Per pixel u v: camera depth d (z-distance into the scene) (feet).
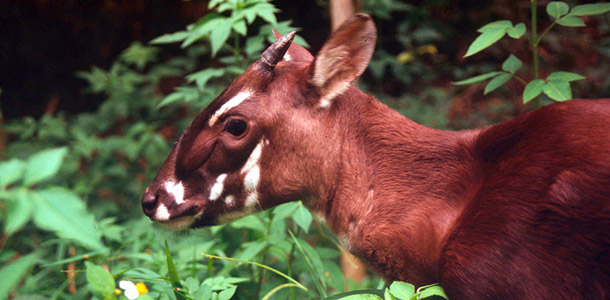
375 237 10.02
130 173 22.16
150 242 13.83
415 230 9.67
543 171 8.55
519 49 30.58
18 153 21.98
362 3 21.84
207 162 10.64
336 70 10.21
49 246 15.90
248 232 13.34
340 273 11.96
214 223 11.04
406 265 9.78
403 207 9.89
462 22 34.99
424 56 33.32
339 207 10.51
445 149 10.08
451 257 8.89
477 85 29.94
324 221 10.89
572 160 8.40
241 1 13.23
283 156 10.46
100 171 21.09
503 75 12.45
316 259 11.35
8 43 34.73
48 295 12.09
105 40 35.37
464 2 35.04
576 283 8.22
